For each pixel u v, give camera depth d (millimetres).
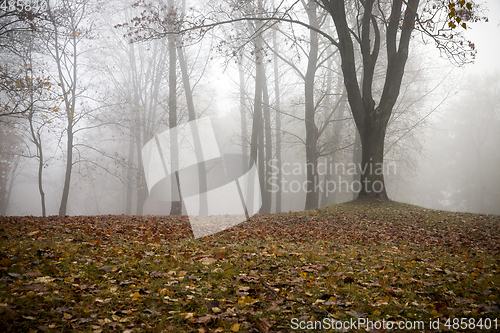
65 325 2715
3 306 2799
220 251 5547
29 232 6676
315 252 6156
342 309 3312
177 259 5055
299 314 3166
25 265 4020
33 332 2531
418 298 3602
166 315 3078
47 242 5590
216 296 3559
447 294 3727
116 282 3879
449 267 5098
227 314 3074
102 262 4613
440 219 11828
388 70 14898
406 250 6906
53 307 3006
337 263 5234
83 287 3533
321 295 3680
